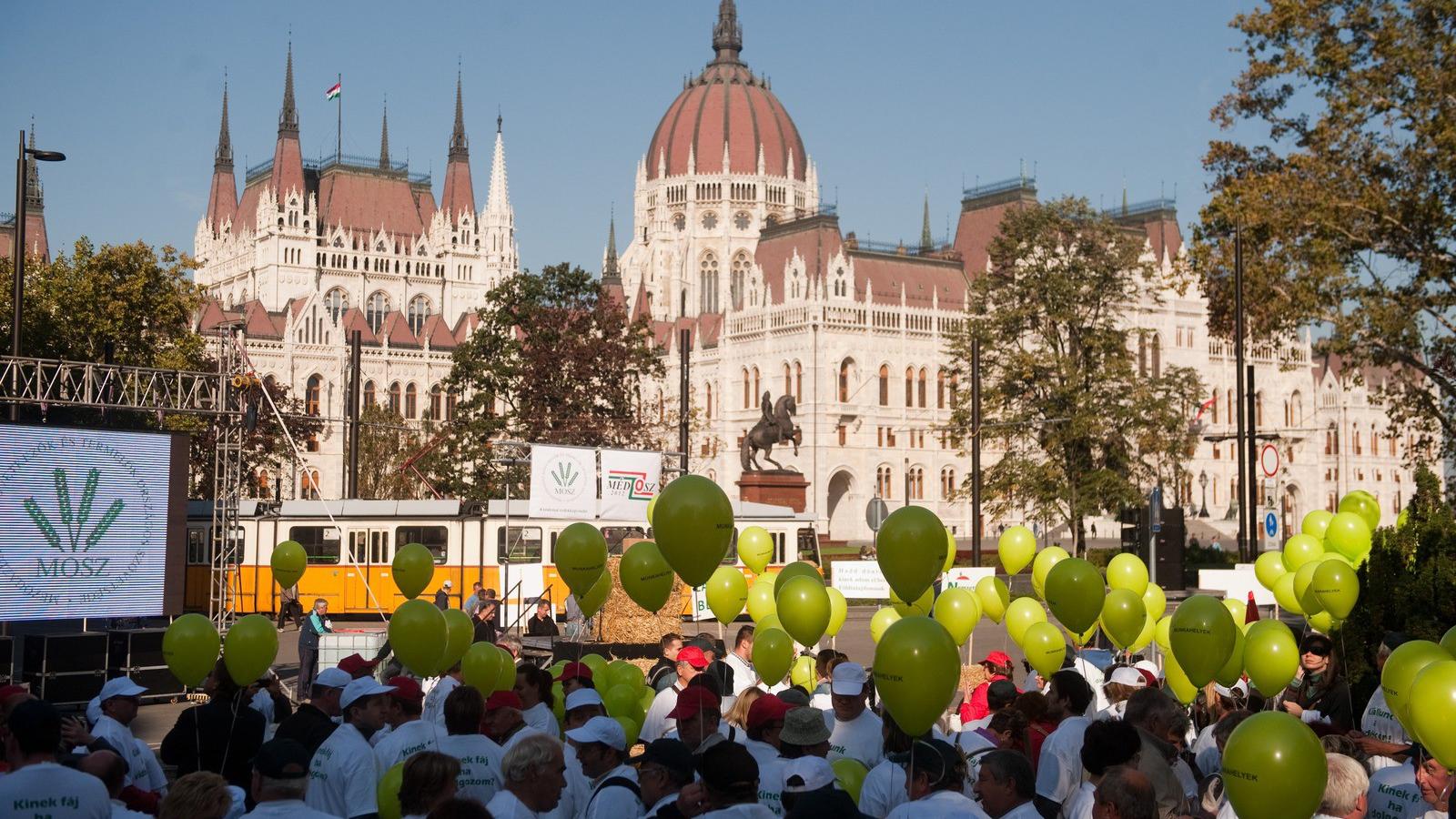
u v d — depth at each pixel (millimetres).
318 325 156000
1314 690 18172
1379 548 22938
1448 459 56281
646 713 18859
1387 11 53688
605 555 22281
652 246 197375
